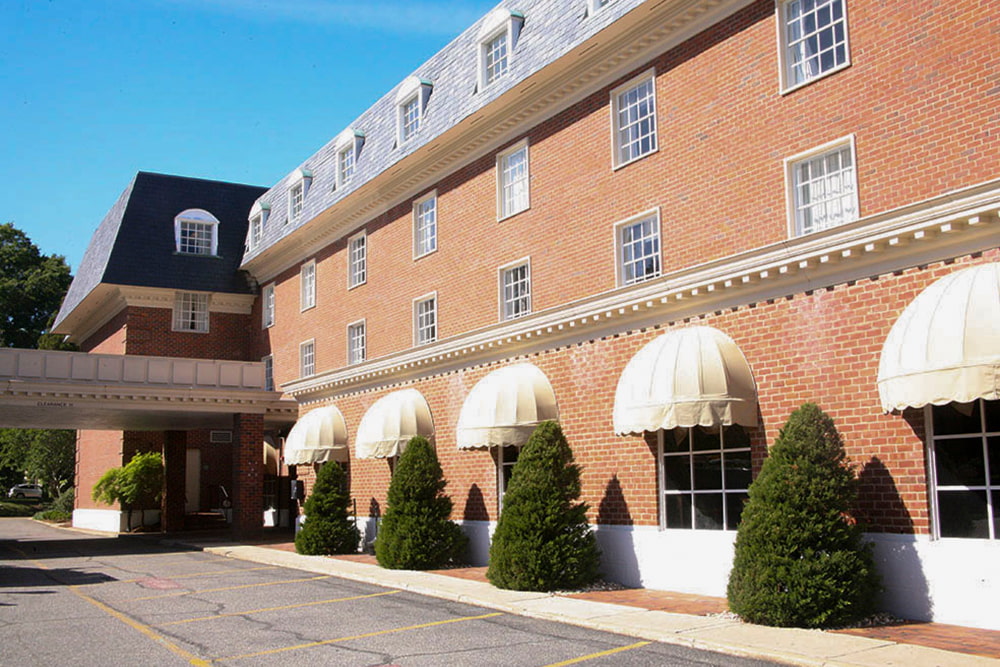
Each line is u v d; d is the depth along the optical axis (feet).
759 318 51.75
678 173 59.31
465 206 81.82
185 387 101.55
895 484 43.88
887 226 43.83
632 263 63.21
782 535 42.47
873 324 45.60
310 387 105.29
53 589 60.85
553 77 69.41
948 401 37.09
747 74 55.11
